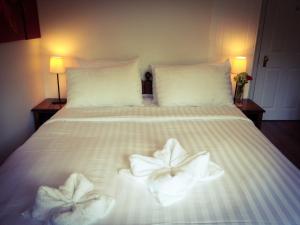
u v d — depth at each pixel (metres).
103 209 0.91
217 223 0.88
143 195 1.03
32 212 0.90
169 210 0.94
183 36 2.46
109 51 2.49
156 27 2.42
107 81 2.11
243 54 2.52
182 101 2.14
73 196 0.93
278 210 0.94
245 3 2.35
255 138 1.58
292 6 2.92
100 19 2.38
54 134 1.62
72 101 2.10
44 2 2.29
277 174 1.18
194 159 1.12
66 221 0.83
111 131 1.67
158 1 2.34
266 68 3.18
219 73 2.22
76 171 1.19
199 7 2.36
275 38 3.05
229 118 1.91
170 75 2.18
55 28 2.38
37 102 2.45
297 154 2.56
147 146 1.46
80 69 2.17
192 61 2.55
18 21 1.98
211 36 2.46
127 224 0.88
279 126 3.24
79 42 2.44
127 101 2.14
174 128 1.73
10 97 1.95
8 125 1.93
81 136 1.59
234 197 1.01
